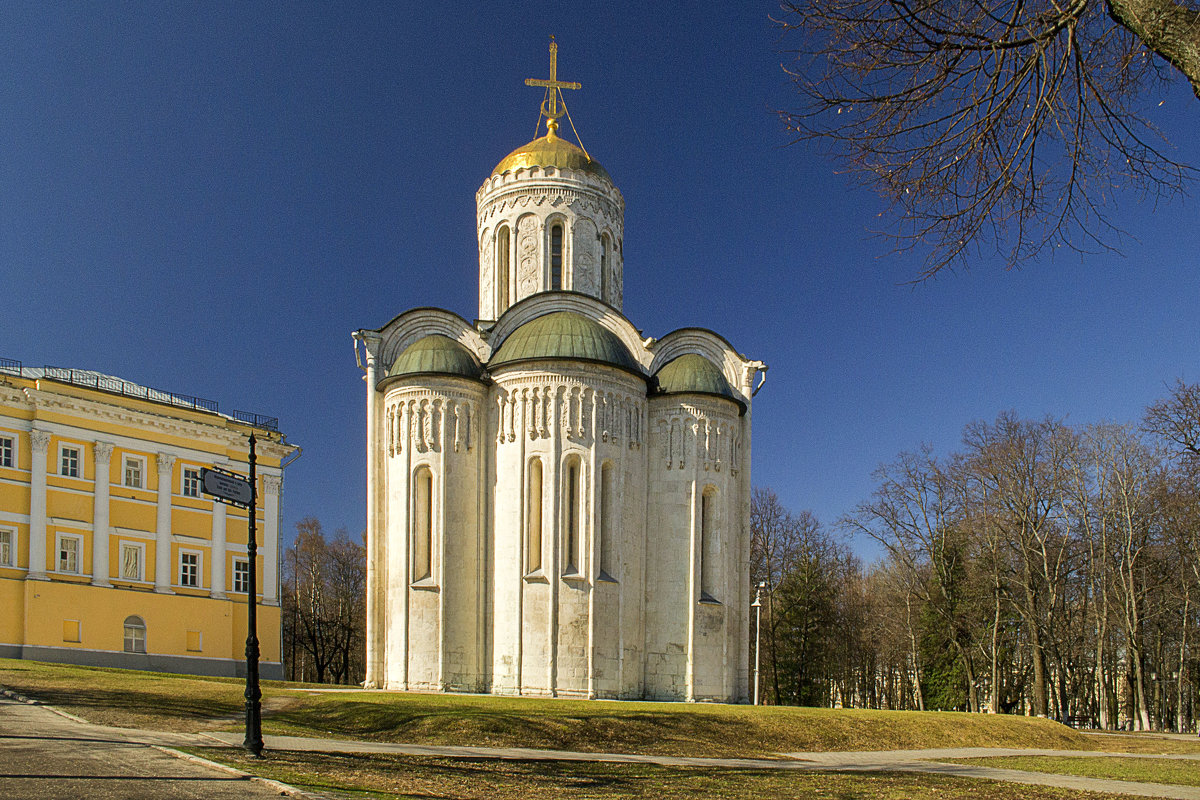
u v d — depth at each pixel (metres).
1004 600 60.97
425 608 41.41
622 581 42.69
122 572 57.62
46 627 53.34
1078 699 66.81
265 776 17.02
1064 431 60.97
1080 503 61.12
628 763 24.97
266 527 65.50
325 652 89.06
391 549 42.78
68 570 55.22
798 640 73.56
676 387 45.62
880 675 88.88
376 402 45.53
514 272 50.88
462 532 42.56
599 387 43.12
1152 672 69.50
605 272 52.72
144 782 15.53
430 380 43.22
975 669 65.81
